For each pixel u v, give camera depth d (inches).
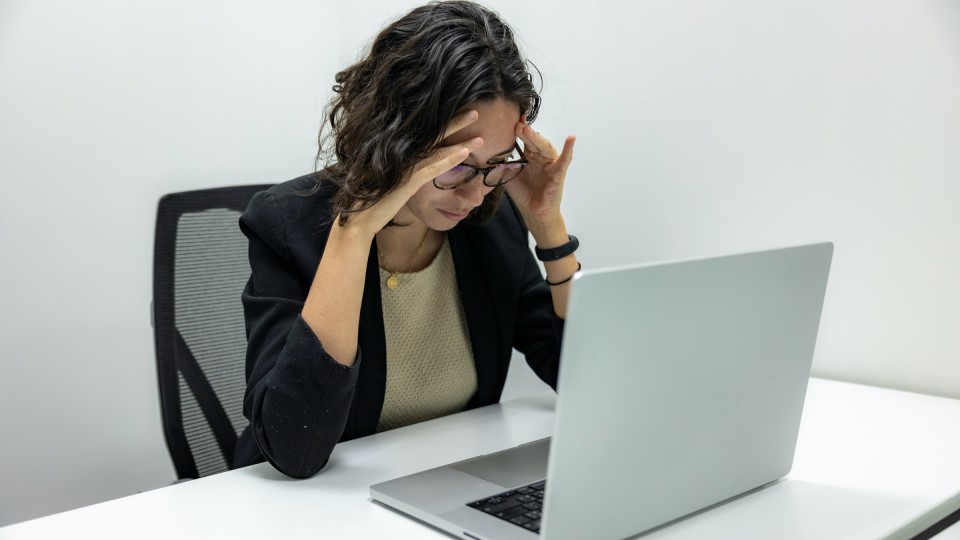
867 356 60.3
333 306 43.1
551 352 57.8
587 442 31.3
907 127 55.9
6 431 73.1
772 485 42.0
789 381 40.2
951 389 57.2
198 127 80.3
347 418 47.7
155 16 76.3
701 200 65.4
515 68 44.9
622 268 30.4
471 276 55.8
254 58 83.2
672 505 36.2
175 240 64.1
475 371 57.5
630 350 31.6
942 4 53.4
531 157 53.4
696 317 33.8
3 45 68.9
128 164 76.5
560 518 31.4
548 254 55.3
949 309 56.3
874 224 58.3
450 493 39.3
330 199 50.6
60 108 72.2
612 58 68.2
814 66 58.9
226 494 40.9
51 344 74.5
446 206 47.1
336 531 36.4
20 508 74.5
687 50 64.2
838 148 58.8
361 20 86.2
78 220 74.4
